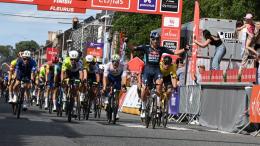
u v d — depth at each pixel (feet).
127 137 37.60
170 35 97.91
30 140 32.91
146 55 49.01
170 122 66.08
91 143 32.68
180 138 39.14
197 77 72.69
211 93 59.21
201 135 43.34
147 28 171.01
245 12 110.22
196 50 74.69
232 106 52.85
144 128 47.93
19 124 44.09
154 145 33.40
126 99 95.04
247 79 51.13
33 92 98.58
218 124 56.39
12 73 61.46
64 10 99.96
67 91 55.21
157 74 49.16
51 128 41.68
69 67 56.03
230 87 53.57
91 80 61.41
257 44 57.52
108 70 52.60
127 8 98.37
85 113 57.98
